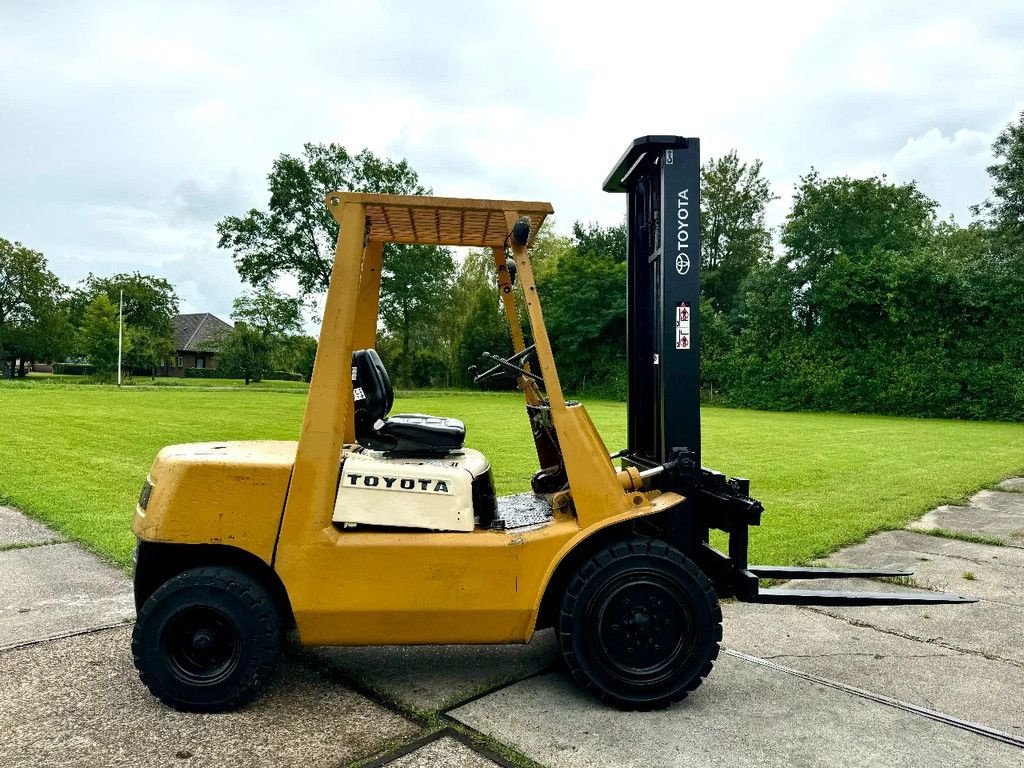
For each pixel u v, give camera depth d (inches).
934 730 132.4
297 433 644.1
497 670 155.7
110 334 2043.6
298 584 132.0
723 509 156.0
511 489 358.3
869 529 296.8
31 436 570.6
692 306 153.3
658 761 118.7
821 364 1296.8
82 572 223.6
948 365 1167.0
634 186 181.0
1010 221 1267.2
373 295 167.8
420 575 133.1
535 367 181.6
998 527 313.0
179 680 132.9
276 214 1913.1
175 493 133.9
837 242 1396.4
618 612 136.1
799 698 144.8
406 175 1963.6
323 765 116.5
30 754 119.1
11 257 2384.4
